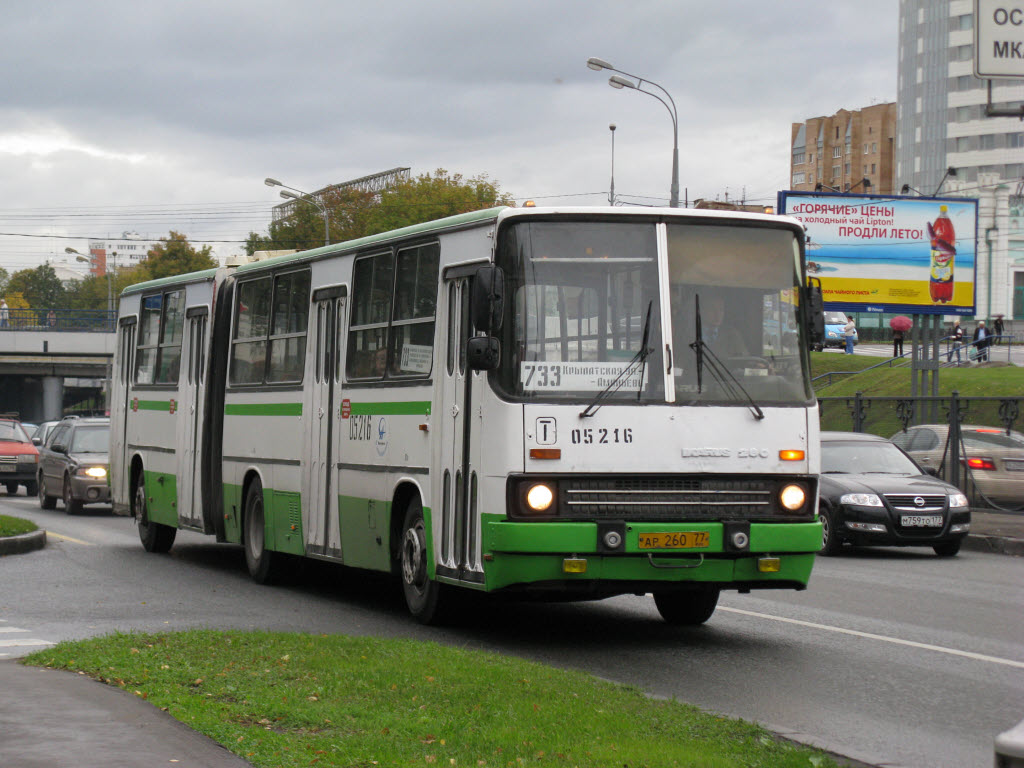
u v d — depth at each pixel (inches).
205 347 670.5
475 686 317.7
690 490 414.6
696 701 343.0
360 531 510.6
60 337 3125.0
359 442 511.5
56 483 1145.4
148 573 642.8
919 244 1569.9
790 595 580.7
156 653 365.1
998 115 826.8
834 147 6446.9
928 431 1017.5
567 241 419.5
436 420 451.5
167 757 249.4
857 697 349.4
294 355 577.9
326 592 579.2
